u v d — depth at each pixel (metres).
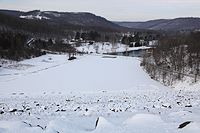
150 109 19.20
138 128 12.83
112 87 44.41
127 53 158.75
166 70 64.56
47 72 68.75
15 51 103.94
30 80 54.56
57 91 38.00
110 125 13.25
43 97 27.34
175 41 100.06
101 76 61.25
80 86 45.91
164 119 15.10
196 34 118.00
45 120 16.28
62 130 12.29
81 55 135.38
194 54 72.38
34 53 116.81
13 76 60.94
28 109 20.47
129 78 58.50
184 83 49.94
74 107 20.86
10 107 21.38
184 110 18.17
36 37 181.75
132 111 18.66
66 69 76.31
